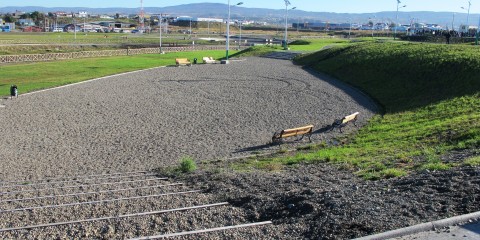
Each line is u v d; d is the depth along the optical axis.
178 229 10.23
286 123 29.50
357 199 10.51
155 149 23.05
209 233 9.48
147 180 16.16
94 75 51.12
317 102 36.75
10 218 11.48
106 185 15.41
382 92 40.50
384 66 47.75
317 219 9.67
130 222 10.72
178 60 63.59
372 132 25.70
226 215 11.02
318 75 55.16
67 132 26.33
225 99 37.66
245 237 9.18
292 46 97.19
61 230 10.34
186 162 18.08
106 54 84.88
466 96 30.25
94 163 20.36
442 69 38.44
